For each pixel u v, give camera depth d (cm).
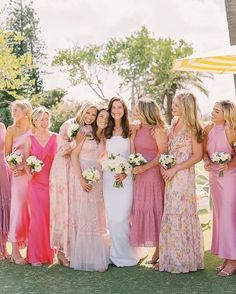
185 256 529
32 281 512
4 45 2095
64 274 535
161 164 530
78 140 560
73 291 477
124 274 531
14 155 576
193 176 540
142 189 557
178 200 531
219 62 541
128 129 569
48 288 488
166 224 537
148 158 559
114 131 570
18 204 590
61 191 568
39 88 4984
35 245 571
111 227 566
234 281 500
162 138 552
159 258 543
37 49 4981
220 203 526
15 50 4862
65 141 565
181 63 585
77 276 527
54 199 566
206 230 744
